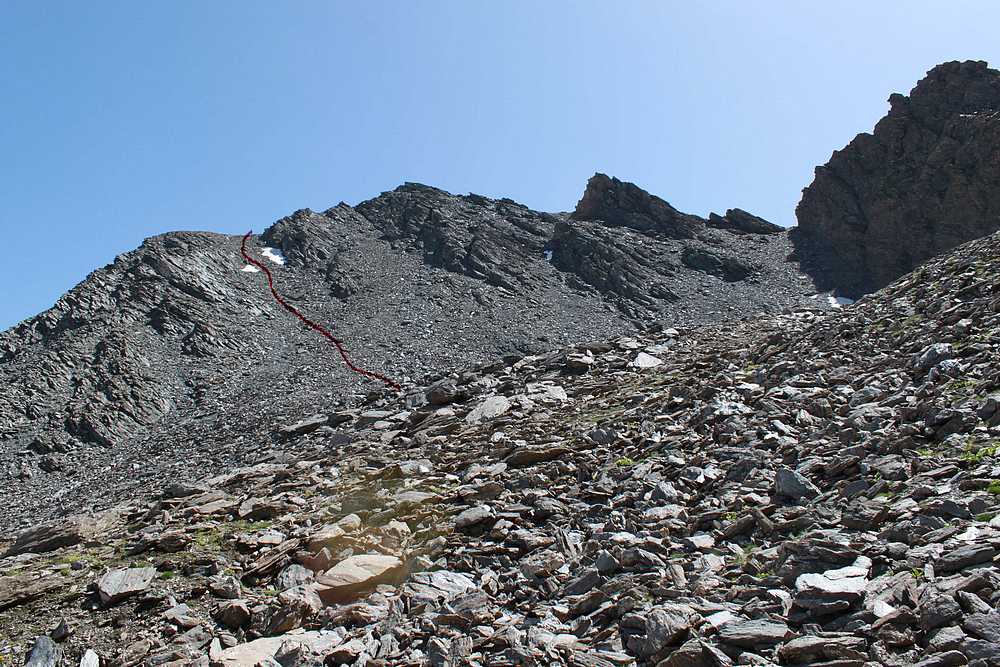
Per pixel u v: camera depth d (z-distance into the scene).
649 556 11.31
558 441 20.69
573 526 14.24
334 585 12.34
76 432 74.25
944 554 8.77
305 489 20.33
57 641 11.53
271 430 45.62
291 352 99.31
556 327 109.31
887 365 19.44
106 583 12.84
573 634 9.71
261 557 14.51
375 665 9.44
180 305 106.00
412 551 14.05
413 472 20.09
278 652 10.16
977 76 124.44
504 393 29.78
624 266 130.88
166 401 83.31
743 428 17.31
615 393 26.44
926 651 7.12
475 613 10.55
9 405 77.75
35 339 95.88
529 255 139.75
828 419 17.03
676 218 152.62
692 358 29.69
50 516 42.69
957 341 18.47
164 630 11.51
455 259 135.38
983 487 10.35
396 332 102.00
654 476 15.75
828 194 135.62
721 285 127.81
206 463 37.69
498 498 16.53
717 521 12.58
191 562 14.18
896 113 131.88
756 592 9.30
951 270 26.97
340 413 33.94
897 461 12.40
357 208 169.88
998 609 7.23
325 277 130.00
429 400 31.20
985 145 110.75
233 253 131.62
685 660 8.02
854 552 9.33
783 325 34.44
